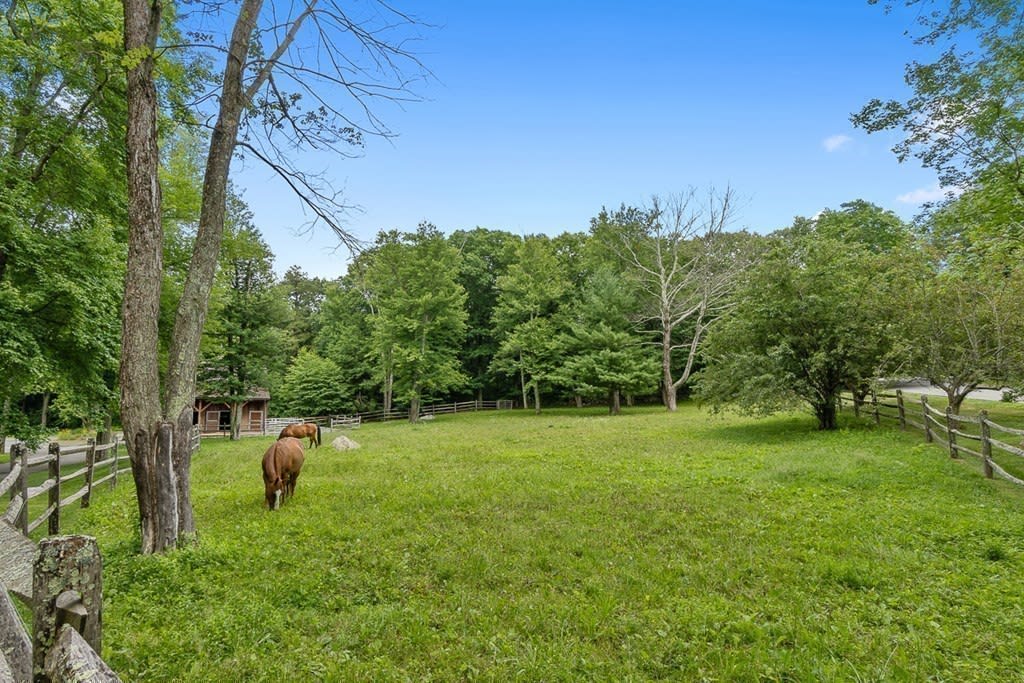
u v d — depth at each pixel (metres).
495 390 49.03
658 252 35.56
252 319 28.69
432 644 4.13
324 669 3.72
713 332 19.75
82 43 8.85
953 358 13.90
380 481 11.24
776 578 5.46
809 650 4.00
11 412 12.99
